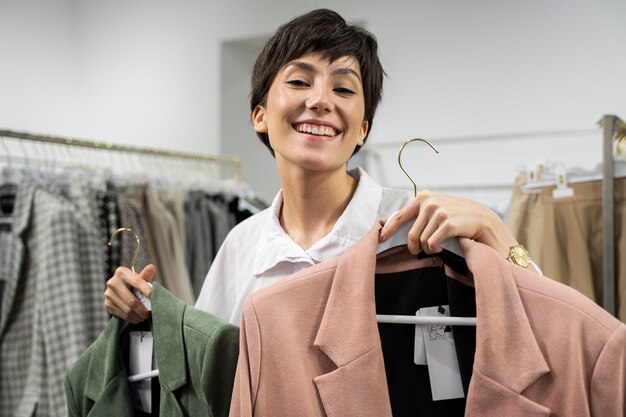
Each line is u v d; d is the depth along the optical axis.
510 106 2.81
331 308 0.89
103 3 3.71
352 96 1.00
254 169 3.59
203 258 2.40
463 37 2.91
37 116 3.44
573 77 2.70
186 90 3.44
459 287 0.92
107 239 1.96
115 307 1.09
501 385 0.80
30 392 1.68
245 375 0.86
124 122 3.61
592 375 0.77
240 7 3.31
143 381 1.13
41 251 1.73
